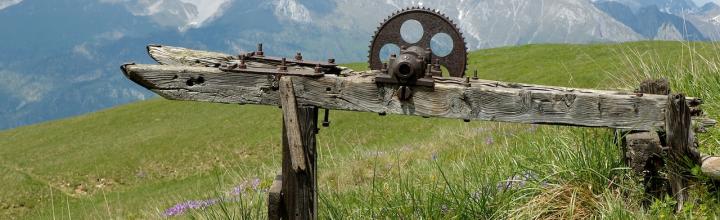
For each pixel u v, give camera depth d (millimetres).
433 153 16438
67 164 49125
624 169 7188
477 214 7125
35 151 55656
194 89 6488
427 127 42875
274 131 50531
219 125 54812
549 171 7824
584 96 6527
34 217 38812
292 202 6328
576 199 7004
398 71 6266
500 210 7059
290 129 6023
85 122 65562
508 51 78875
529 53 73062
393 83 6359
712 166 6512
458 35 7340
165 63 6973
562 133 9398
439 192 7816
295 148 5914
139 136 55625
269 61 6859
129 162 47406
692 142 6715
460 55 7391
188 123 58031
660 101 6602
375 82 6379
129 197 38188
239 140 49125
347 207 8211
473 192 7793
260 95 6434
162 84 6484
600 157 7531
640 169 6758
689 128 6664
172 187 38688
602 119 6570
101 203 37344
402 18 7441
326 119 6852
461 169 10094
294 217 6328
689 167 6625
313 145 6438
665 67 10789
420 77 6465
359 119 48188
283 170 6355
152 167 46031
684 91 9727
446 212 7324
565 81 49812
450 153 15742
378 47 7562
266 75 6410
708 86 9562
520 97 6434
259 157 44656
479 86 6508
